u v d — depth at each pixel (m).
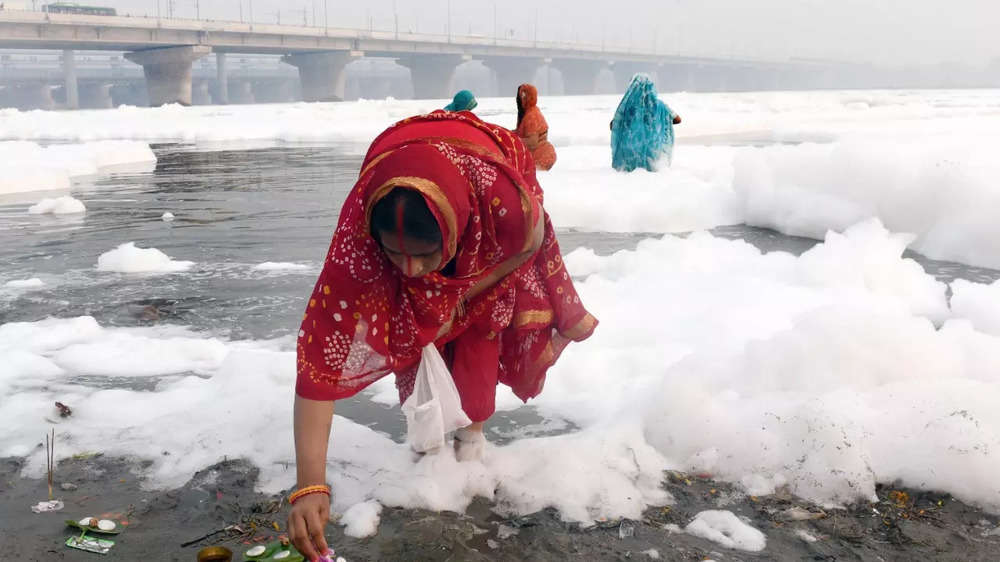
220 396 2.73
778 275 4.33
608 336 3.36
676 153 11.59
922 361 2.62
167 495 2.09
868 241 4.65
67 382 2.95
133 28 72.44
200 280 4.67
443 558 1.79
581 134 17.09
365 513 1.95
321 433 1.71
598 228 6.46
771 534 1.89
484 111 33.16
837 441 2.13
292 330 3.61
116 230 6.62
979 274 4.66
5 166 10.40
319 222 6.93
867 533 1.89
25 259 5.41
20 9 72.06
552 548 1.83
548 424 2.55
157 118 31.75
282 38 85.06
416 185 1.45
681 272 4.48
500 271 1.93
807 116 25.80
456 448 2.22
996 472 2.02
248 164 13.32
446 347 2.10
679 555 1.80
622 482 2.11
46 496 2.09
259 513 2.00
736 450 2.23
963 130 15.52
